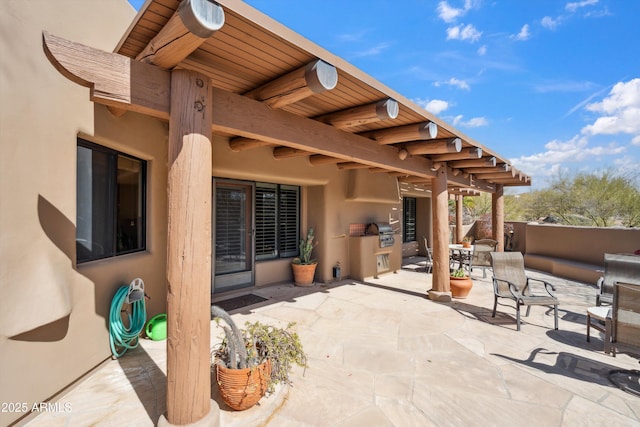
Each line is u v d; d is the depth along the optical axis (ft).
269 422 8.56
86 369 10.27
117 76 7.10
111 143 11.32
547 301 15.57
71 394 9.48
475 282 26.48
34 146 8.31
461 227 43.29
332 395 9.82
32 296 8.08
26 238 8.04
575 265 28.07
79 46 6.64
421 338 14.29
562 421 8.76
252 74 9.80
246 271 21.97
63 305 8.88
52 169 8.84
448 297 19.95
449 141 15.69
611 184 48.26
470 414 9.02
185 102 7.79
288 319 16.52
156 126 14.21
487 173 26.25
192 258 7.68
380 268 27.84
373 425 8.49
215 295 20.15
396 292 22.09
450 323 16.17
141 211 13.96
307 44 8.20
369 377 10.94
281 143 11.50
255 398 8.79
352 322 16.16
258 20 7.07
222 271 20.84
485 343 13.85
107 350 11.39
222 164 17.62
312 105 12.23
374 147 15.60
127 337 11.77
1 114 7.49
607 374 11.30
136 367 11.12
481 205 67.72
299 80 9.05
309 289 22.50
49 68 8.82
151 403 9.13
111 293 11.53
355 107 12.30
